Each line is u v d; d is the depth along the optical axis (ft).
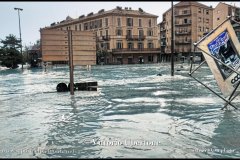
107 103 32.58
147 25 249.75
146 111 26.68
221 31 26.21
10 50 194.08
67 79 77.20
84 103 33.14
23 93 46.14
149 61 254.27
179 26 275.39
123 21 236.22
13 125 22.39
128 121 22.61
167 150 15.25
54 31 42.86
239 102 30.42
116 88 48.75
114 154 14.87
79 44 44.32
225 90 26.55
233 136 17.85
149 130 19.62
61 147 16.46
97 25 244.83
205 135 18.19
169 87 47.75
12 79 83.20
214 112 25.61
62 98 38.40
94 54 45.47
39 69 159.12
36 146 16.80
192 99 33.63
